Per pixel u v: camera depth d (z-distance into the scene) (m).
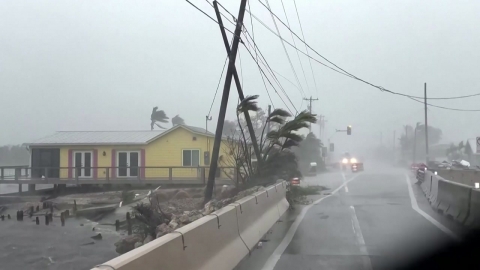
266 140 23.64
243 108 22.30
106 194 33.97
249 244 10.33
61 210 28.28
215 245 8.10
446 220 14.84
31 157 39.56
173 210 21.27
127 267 4.84
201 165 37.47
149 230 15.78
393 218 15.44
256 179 22.28
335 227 13.77
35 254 15.98
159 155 38.16
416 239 11.65
